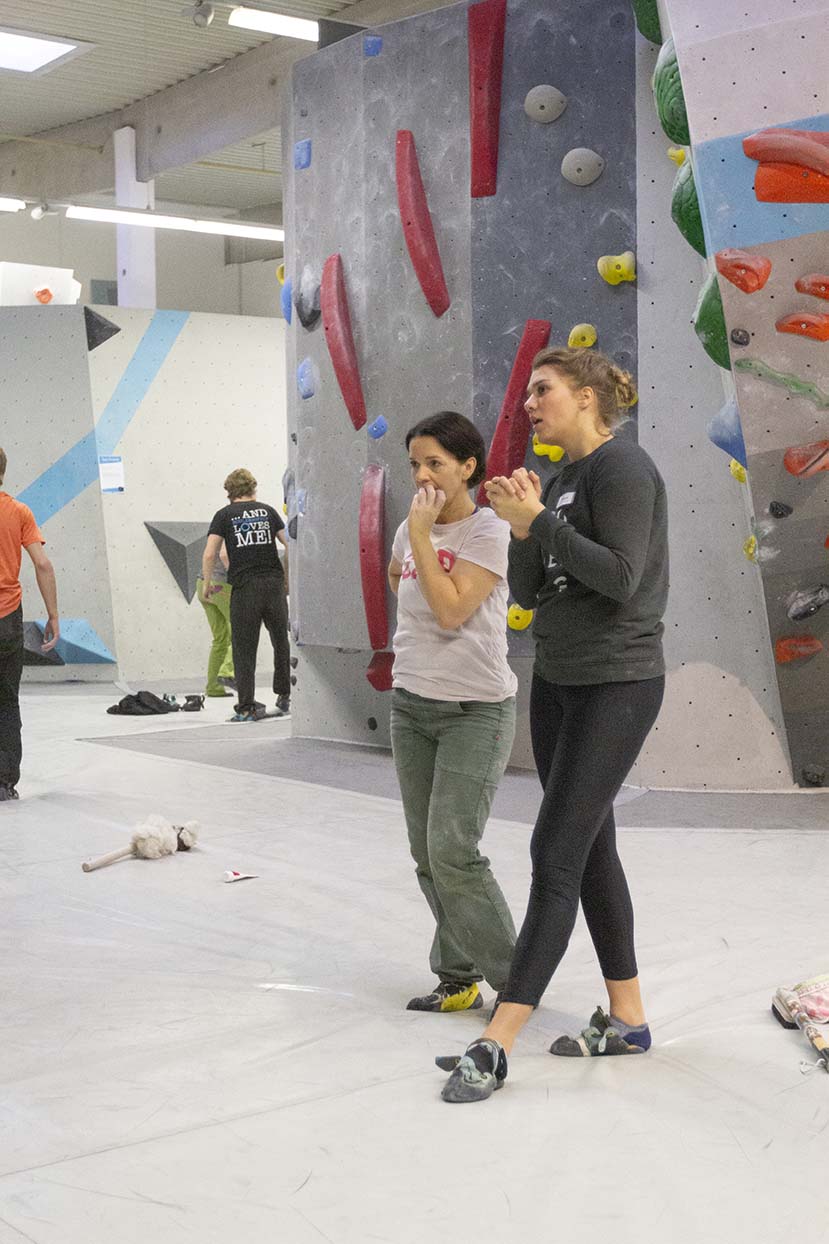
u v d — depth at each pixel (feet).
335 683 26.00
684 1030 10.01
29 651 37.11
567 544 8.65
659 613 9.12
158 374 37.99
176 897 14.28
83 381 37.09
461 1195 7.30
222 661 33.65
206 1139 8.07
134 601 37.81
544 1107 8.52
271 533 28.89
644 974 11.32
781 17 15.51
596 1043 9.46
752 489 17.44
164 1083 9.01
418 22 22.03
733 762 19.92
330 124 23.81
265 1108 8.55
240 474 29.09
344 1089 8.88
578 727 9.02
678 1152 7.84
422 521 9.69
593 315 20.25
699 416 19.62
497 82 20.86
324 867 15.55
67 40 44.34
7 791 19.67
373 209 22.91
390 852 16.33
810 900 13.70
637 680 8.99
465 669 9.95
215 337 38.65
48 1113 8.50
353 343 23.43
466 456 9.95
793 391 16.57
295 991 11.13
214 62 47.42
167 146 50.60
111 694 34.83
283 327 39.58
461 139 21.49
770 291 16.07
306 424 24.62
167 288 70.79
